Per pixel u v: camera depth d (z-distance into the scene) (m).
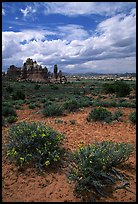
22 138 6.05
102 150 5.28
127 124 9.94
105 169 5.20
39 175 5.24
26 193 4.55
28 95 36.38
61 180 5.02
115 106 15.92
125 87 27.84
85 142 7.41
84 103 16.42
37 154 5.70
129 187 4.69
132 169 5.45
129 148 5.92
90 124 10.19
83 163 4.68
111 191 4.57
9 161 5.82
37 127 6.43
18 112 15.12
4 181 5.00
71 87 60.31
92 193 4.49
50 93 41.38
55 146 6.04
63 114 13.06
